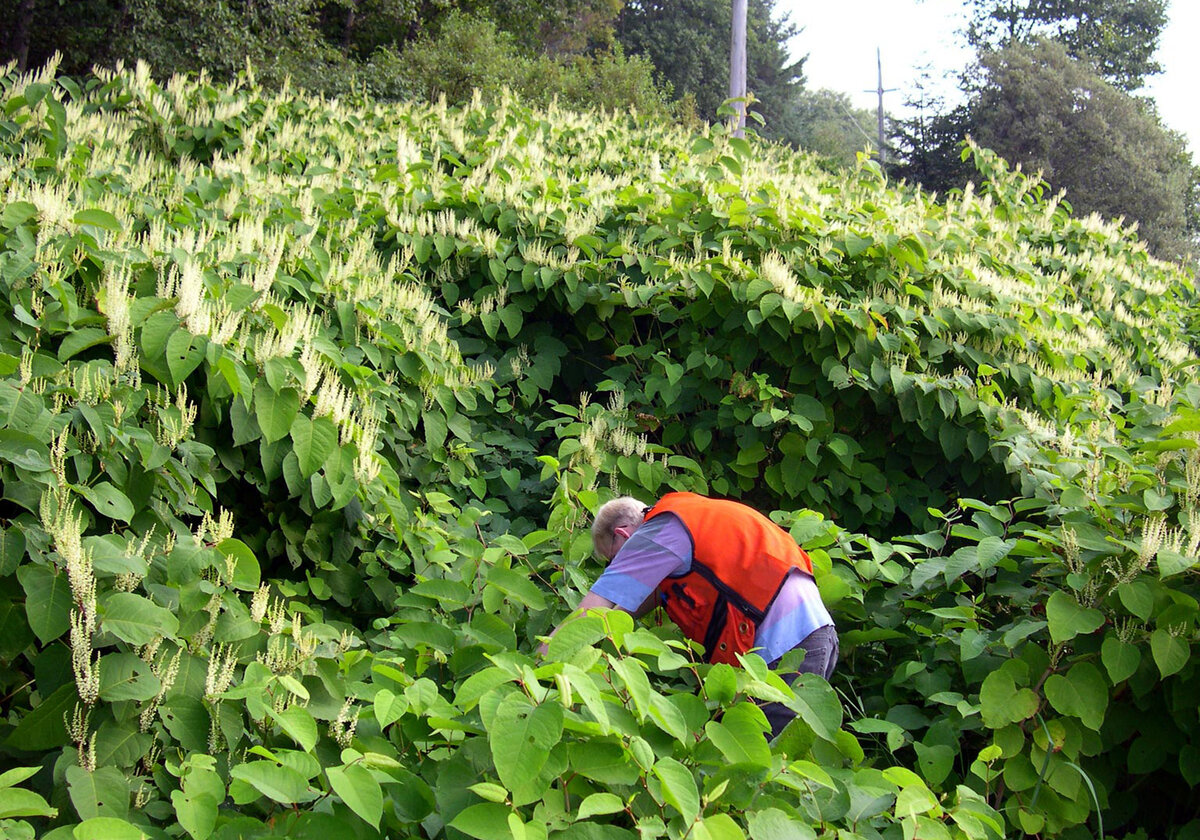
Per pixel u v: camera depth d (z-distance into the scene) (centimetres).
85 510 256
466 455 451
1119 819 312
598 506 385
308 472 321
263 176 620
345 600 359
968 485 503
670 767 193
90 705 221
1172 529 318
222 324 316
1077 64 2742
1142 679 300
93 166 499
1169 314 826
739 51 1742
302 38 1340
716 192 610
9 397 251
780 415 476
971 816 235
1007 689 293
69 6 1152
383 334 440
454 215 575
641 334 568
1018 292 636
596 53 2680
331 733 246
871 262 570
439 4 1731
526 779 184
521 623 336
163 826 225
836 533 378
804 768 216
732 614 287
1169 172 2630
